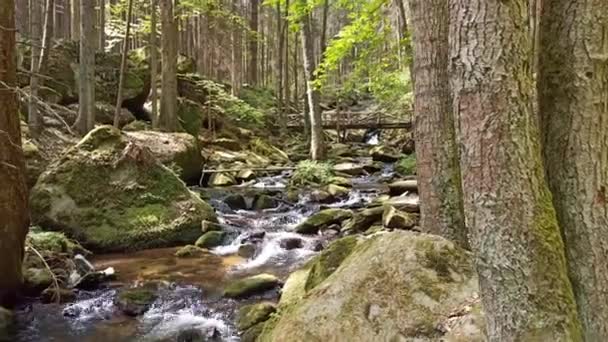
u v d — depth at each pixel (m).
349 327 3.10
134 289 6.07
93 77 12.83
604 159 2.42
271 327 3.83
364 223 8.55
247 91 25.81
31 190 8.33
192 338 4.91
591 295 2.40
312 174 13.50
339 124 21.31
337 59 9.90
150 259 7.52
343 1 10.28
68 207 8.08
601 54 2.41
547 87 2.54
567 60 2.46
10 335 4.98
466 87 2.32
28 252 6.48
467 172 2.35
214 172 13.88
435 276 3.22
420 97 4.84
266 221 9.64
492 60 2.25
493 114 2.26
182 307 5.65
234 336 4.93
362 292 3.23
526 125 2.27
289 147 20.36
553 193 2.51
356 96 30.00
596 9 2.40
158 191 8.69
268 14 35.62
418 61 4.85
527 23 2.30
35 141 10.77
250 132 20.38
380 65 12.80
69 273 6.38
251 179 14.05
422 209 4.88
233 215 10.12
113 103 16.89
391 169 15.67
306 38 15.84
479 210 2.32
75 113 14.40
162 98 16.05
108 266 7.11
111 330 5.14
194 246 8.02
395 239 3.46
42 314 5.44
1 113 5.21
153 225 8.26
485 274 2.35
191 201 8.84
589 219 2.43
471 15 2.28
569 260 2.46
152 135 13.05
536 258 2.24
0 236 5.30
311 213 10.26
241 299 5.84
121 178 8.56
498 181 2.26
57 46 15.98
